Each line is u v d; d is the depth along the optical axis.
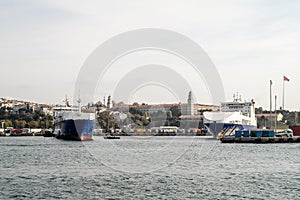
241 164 72.06
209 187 46.97
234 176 56.09
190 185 48.09
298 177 55.56
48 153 96.75
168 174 56.78
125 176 54.38
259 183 50.12
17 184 48.41
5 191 44.12
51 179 52.22
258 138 143.12
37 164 70.62
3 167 66.44
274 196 42.59
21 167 66.31
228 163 73.38
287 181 51.88
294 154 94.62
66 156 86.94
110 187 46.47
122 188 45.88
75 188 45.78
